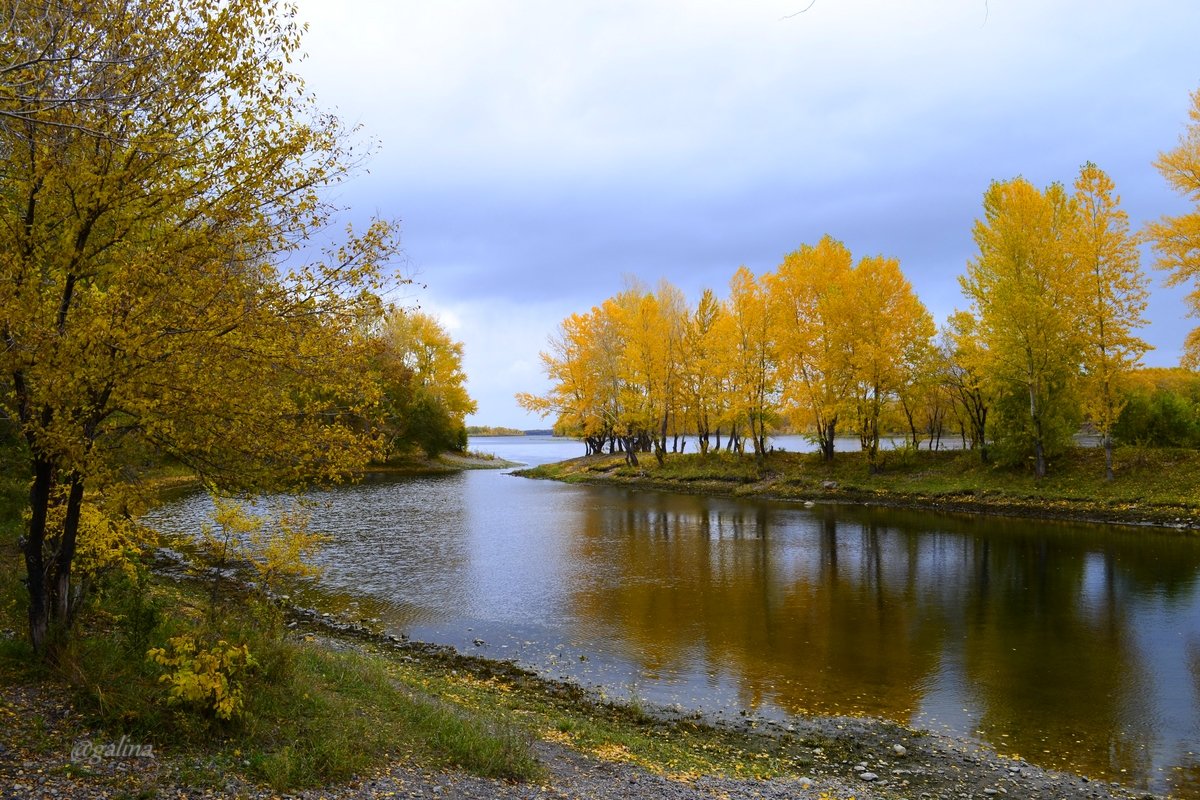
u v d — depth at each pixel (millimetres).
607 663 12359
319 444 7531
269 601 12062
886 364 33375
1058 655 12523
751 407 38594
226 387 6758
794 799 7289
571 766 7504
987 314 29922
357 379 7484
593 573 19266
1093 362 27672
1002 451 31156
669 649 13047
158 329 6227
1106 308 26953
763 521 28359
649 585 17906
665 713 10164
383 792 5980
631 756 8125
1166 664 12000
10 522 10766
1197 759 8867
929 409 44062
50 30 5750
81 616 8742
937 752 9039
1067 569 18781
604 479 46969
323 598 16562
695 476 41719
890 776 8320
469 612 15500
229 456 7461
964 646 13039
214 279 6453
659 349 45500
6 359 5801
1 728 5652
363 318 7230
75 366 5812
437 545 23500
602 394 48969
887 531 25391
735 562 20625
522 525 27922
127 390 6258
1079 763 8766
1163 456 28391
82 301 6543
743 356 39000
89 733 5887
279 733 6633
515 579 18547
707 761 8344
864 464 37406
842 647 13086
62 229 6688
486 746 7285
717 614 15281
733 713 10266
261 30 6676
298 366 6938
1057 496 27688
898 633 13852
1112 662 12148
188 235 6539
